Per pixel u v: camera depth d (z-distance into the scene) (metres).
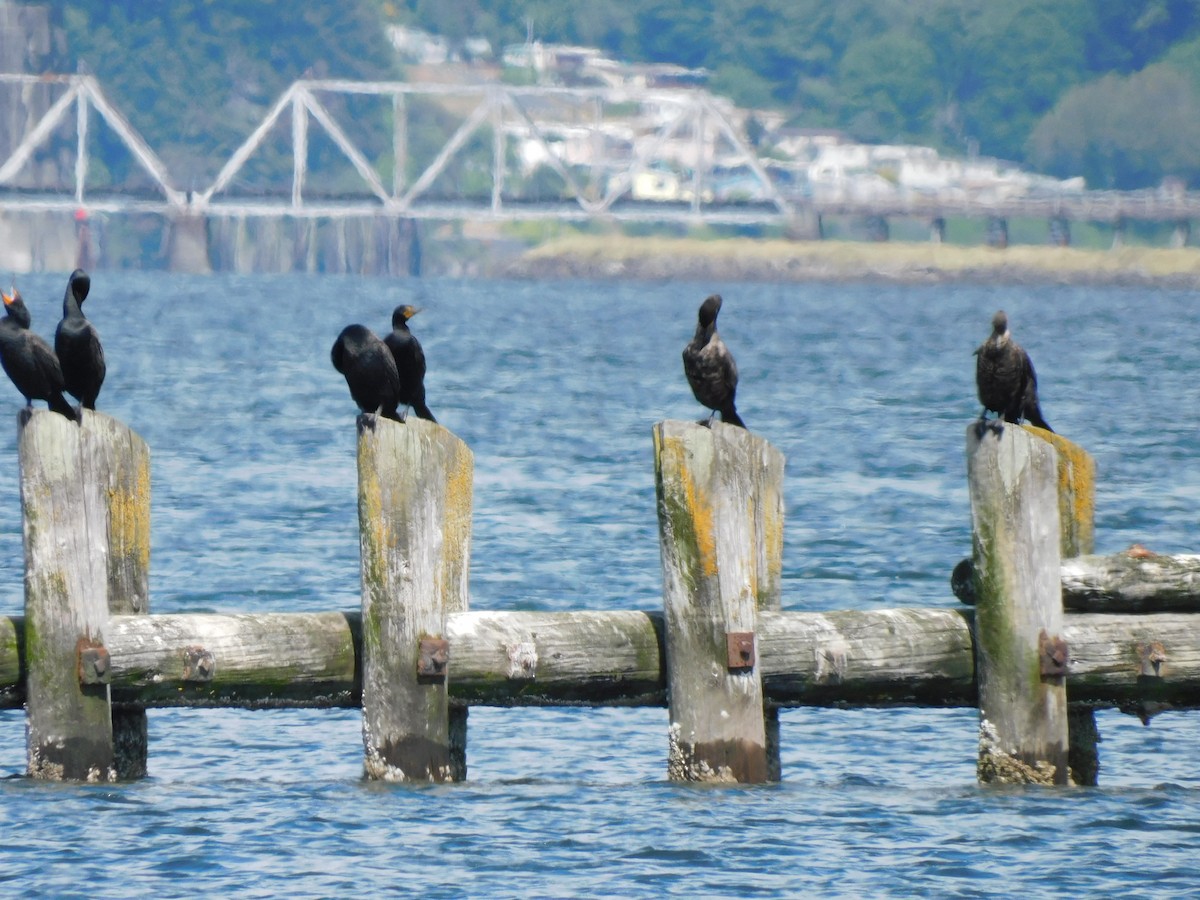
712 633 13.51
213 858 12.30
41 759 13.12
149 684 13.08
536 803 13.58
